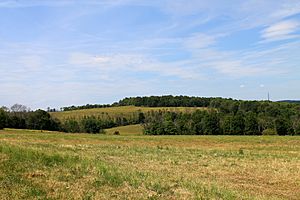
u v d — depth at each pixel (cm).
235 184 1944
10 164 1296
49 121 10456
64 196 1012
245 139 6412
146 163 2603
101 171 1358
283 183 2055
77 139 5631
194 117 10406
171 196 1141
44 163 1405
